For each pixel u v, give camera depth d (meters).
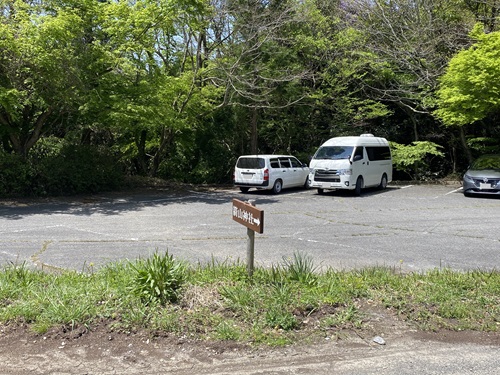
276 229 11.16
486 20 23.92
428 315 5.20
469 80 18.45
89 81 16.92
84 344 4.46
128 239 9.83
